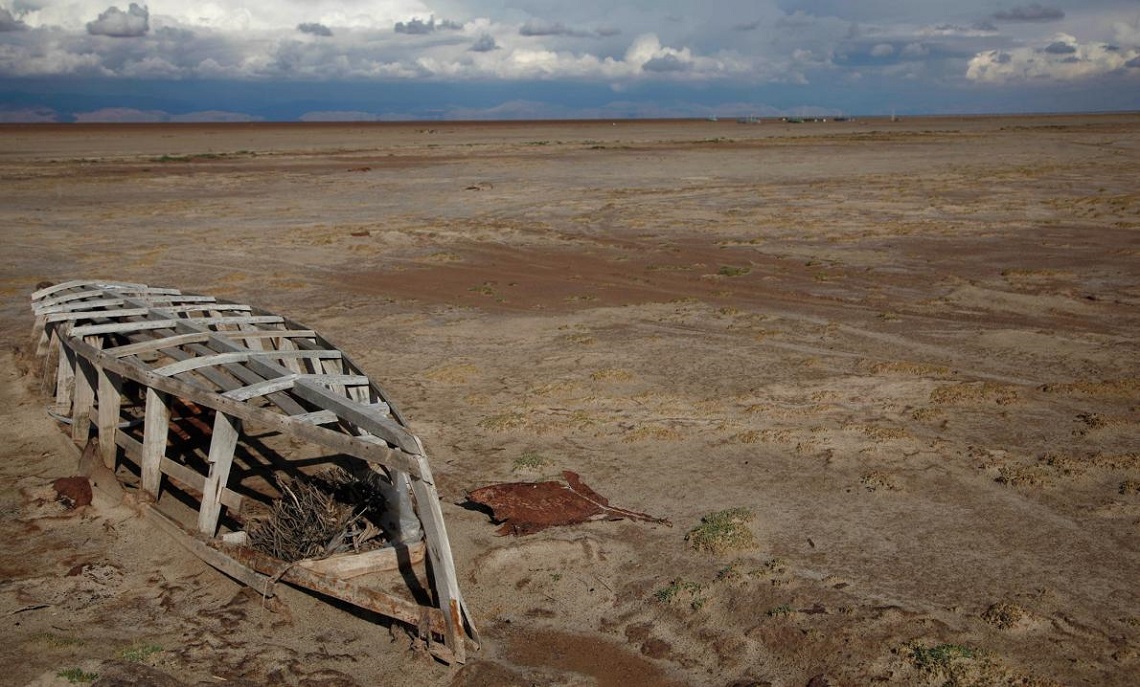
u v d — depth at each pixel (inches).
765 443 333.7
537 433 350.6
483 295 644.7
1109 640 202.8
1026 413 361.7
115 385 308.7
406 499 247.3
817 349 473.7
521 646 210.5
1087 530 259.0
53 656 203.3
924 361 445.4
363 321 566.9
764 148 2164.1
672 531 264.8
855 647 202.1
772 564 240.8
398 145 2780.5
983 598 222.8
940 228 854.5
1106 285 605.6
